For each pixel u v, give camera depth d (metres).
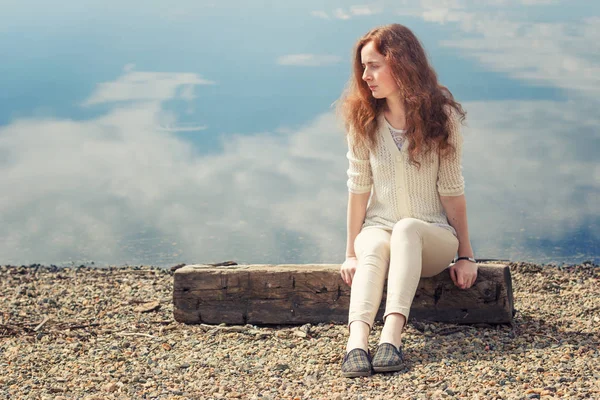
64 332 5.41
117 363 4.61
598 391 3.77
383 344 4.26
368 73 4.71
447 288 5.07
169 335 5.20
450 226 4.88
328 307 5.24
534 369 4.20
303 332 5.07
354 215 4.98
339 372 4.31
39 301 6.48
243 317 5.35
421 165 4.76
